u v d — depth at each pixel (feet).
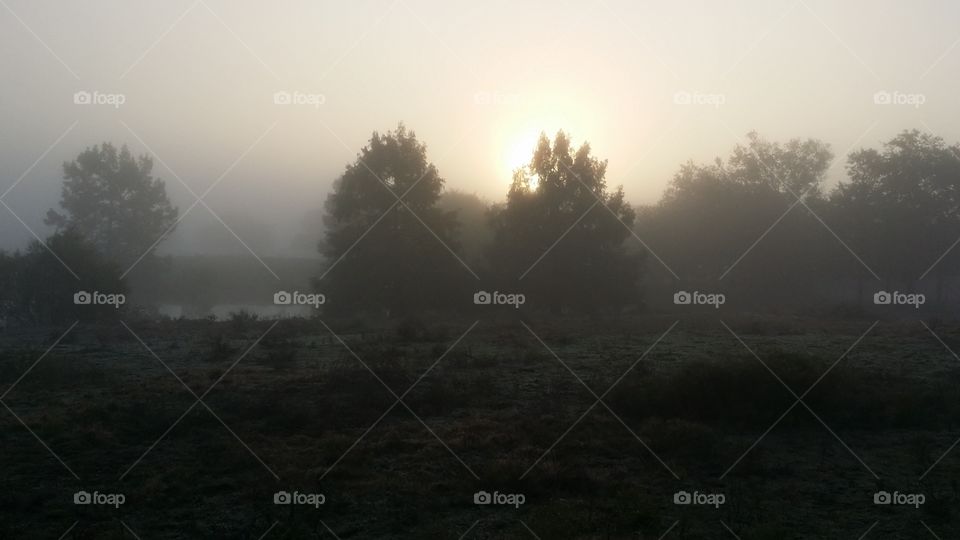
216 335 79.77
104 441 35.12
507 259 119.34
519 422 38.24
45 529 25.41
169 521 26.02
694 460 32.89
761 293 164.25
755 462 32.14
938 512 26.53
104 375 52.39
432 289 118.42
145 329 88.17
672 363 56.75
